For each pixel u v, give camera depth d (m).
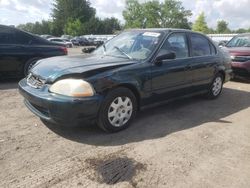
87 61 4.42
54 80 3.87
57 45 8.23
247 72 8.65
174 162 3.50
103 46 5.49
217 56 6.34
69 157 3.50
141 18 80.38
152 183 3.05
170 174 3.23
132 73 4.31
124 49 5.03
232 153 3.83
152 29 5.38
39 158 3.44
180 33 5.45
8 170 3.15
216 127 4.76
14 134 4.07
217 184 3.10
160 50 4.84
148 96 4.65
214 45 6.42
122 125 4.34
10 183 2.93
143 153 3.69
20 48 7.43
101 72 3.99
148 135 4.26
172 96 5.20
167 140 4.12
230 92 7.52
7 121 4.56
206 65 5.91
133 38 5.21
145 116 5.12
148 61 4.62
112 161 3.45
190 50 5.58
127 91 4.27
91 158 3.50
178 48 5.29
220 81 6.64
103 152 3.66
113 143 3.93
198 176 3.23
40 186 2.91
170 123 4.83
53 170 3.20
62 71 3.93
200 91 6.03
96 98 3.84
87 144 3.87
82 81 3.78
